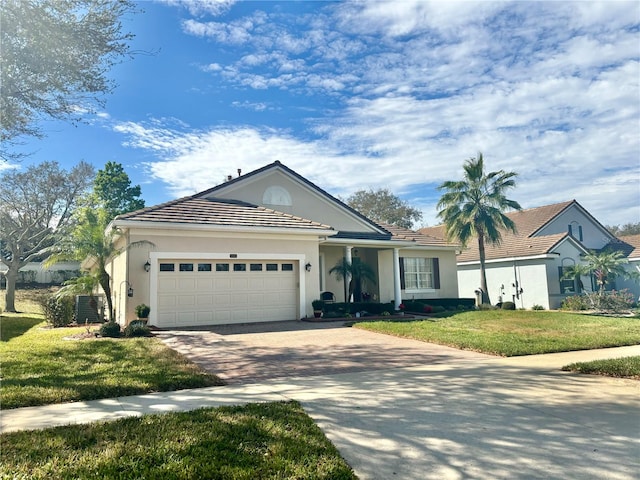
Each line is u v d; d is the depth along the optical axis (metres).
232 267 15.42
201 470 3.71
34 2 8.85
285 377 7.52
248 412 5.31
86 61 9.80
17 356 9.11
